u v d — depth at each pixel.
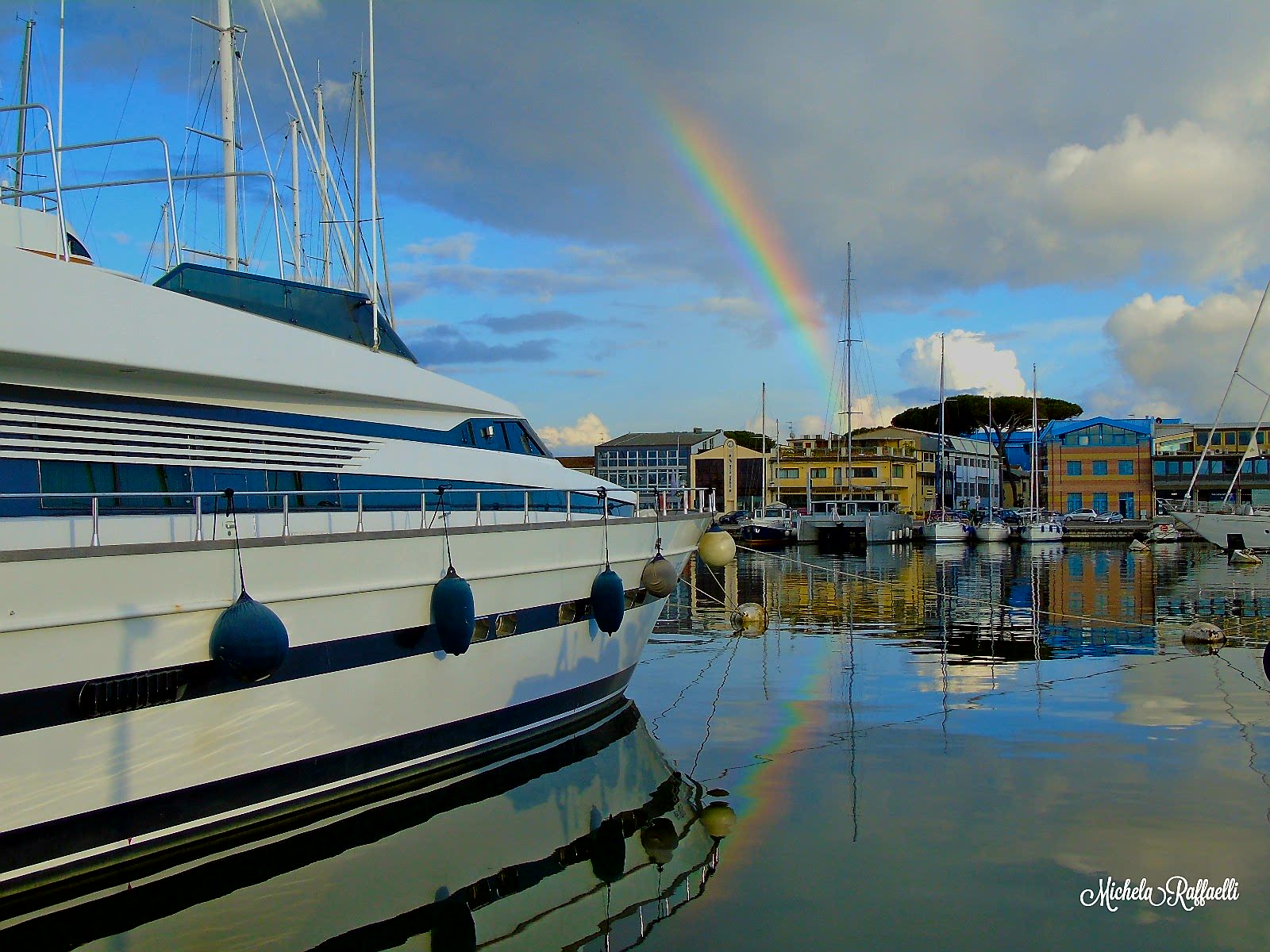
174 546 7.47
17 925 7.07
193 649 7.70
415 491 9.43
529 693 11.14
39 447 7.73
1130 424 78.81
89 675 7.12
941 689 15.41
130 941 7.13
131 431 8.27
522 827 9.38
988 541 63.28
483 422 11.98
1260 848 8.69
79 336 7.64
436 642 9.74
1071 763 11.26
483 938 7.27
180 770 7.80
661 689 15.47
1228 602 27.59
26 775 6.91
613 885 8.12
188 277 10.38
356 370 9.92
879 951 6.89
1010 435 102.94
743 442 100.62
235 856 8.30
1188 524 48.69
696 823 9.46
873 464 75.88
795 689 15.51
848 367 67.62
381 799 9.55
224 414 8.94
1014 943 7.00
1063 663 17.64
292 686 8.46
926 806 9.84
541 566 10.95
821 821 9.45
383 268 18.00
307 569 8.40
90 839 7.34
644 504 15.55
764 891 7.90
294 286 11.06
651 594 12.62
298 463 9.51
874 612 25.80
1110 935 7.10
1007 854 8.62
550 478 12.52
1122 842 8.84
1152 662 17.64
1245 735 12.40
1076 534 67.50
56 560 6.84
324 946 7.14
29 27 13.20
